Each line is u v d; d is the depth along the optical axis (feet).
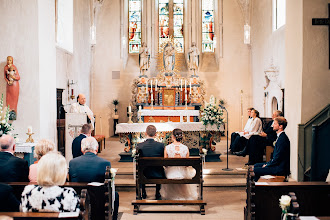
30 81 26.55
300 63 25.32
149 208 20.38
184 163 19.38
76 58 45.65
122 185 25.02
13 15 26.58
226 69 56.03
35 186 9.92
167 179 19.61
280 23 41.81
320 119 24.70
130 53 58.08
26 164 14.24
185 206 20.83
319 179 21.48
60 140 33.14
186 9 57.62
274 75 41.06
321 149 21.53
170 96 50.21
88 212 9.97
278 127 20.08
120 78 56.24
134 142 31.35
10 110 25.67
